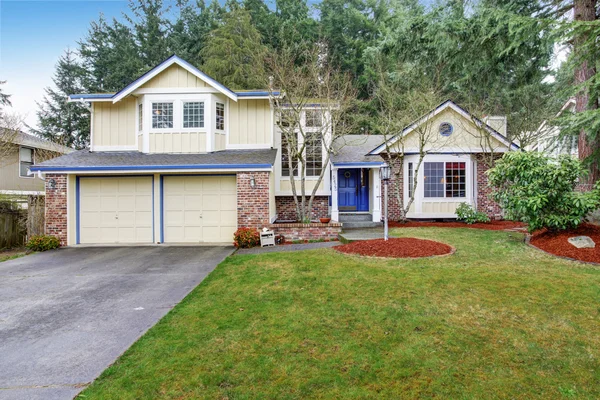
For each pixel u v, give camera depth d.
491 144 13.59
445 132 13.81
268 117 13.12
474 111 14.22
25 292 6.31
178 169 10.74
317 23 23.36
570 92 9.17
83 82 30.30
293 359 3.62
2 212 11.29
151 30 29.81
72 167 10.77
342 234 10.58
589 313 4.57
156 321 4.82
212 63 21.94
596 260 6.83
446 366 3.44
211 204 11.38
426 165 13.83
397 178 13.44
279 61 15.85
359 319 4.56
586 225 8.46
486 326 4.27
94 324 4.78
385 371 3.38
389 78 17.66
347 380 3.25
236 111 13.15
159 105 12.62
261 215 10.80
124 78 28.70
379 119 15.55
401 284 5.83
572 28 8.70
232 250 9.91
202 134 12.52
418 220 13.88
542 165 8.37
